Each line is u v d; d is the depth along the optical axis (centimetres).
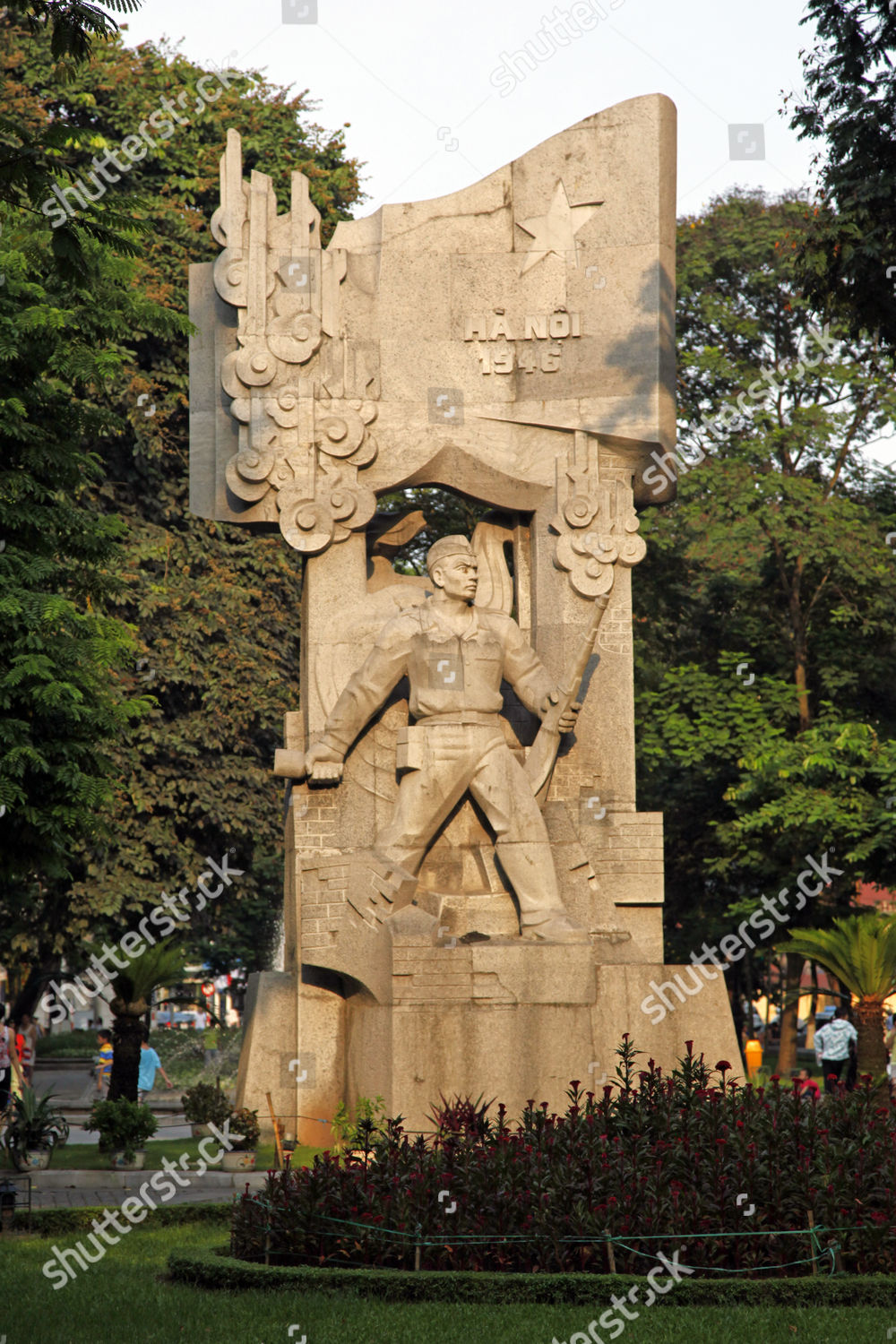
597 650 1788
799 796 2575
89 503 2588
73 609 1395
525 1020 1605
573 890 1705
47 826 1382
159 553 2492
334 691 1758
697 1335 887
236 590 2692
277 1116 1703
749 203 3180
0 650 1358
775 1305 959
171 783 2561
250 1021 1752
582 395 1816
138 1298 1001
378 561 1858
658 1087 1184
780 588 3011
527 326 1830
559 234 1842
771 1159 1045
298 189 1825
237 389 1789
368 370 1817
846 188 1716
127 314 1480
